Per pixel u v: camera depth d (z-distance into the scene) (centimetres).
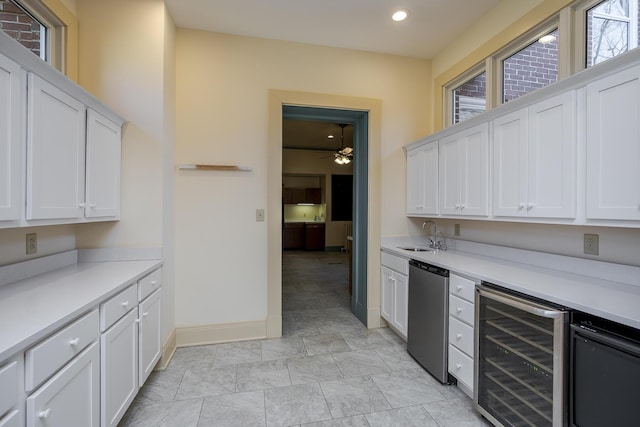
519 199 190
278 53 287
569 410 131
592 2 182
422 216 294
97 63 218
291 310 370
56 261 194
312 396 199
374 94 312
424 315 232
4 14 172
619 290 149
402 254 271
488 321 176
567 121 159
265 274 286
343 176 912
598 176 145
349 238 446
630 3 166
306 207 980
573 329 128
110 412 146
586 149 150
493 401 172
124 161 221
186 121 269
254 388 207
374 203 314
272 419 177
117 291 154
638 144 128
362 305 330
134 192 222
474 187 230
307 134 681
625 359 109
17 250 165
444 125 314
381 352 262
